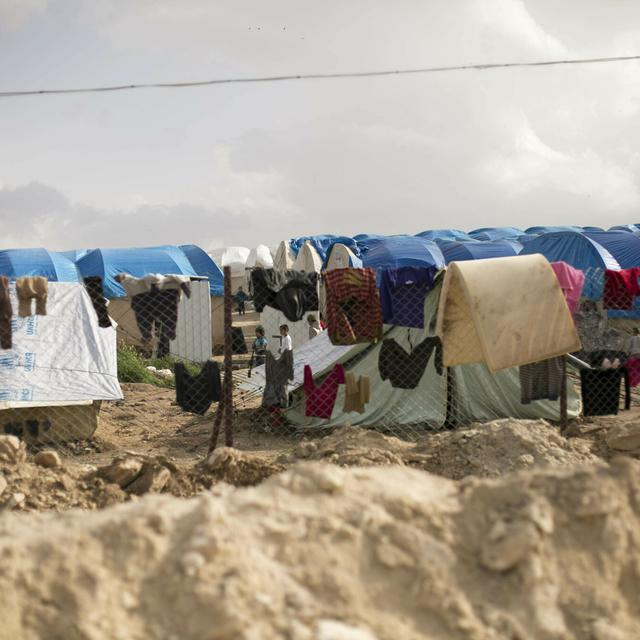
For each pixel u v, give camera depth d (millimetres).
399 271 10109
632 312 19016
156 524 4352
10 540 4168
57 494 7348
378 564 4410
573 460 8562
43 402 10570
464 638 4191
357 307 9539
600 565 4793
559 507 4914
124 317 23328
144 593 4047
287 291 9867
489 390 12562
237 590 4008
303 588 4191
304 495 4816
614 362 11547
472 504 4887
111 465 7781
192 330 20344
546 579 4598
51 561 4008
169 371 19562
